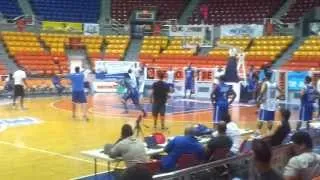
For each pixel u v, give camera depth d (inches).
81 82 645.3
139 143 285.7
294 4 1269.7
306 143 213.0
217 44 1190.9
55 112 708.0
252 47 1141.7
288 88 852.0
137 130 443.5
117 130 556.4
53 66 1137.4
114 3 1414.9
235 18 1325.0
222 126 295.4
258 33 1167.0
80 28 1266.0
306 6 1241.4
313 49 1063.0
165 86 566.9
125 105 716.7
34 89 957.8
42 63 1131.3
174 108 778.8
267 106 531.8
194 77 965.2
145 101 874.1
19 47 1145.4
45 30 1240.8
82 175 352.2
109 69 1046.4
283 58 1083.9
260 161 162.9
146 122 623.2
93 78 1024.2
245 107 807.1
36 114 683.4
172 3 1411.2
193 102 872.9
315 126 454.3
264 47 1129.4
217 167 229.8
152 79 1007.6
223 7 1362.0
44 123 603.2
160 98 565.0
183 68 1038.4
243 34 1179.9
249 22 1299.2
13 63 1101.1
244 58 1011.9
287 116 345.7
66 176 349.1
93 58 1212.5
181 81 989.2
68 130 553.3
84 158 408.5
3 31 1170.6
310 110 561.9
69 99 890.1
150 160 299.4
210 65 1114.7
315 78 822.5
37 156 416.2
